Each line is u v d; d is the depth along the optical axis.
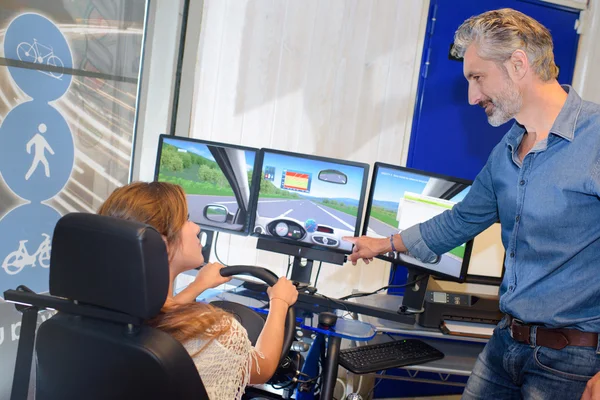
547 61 1.35
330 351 1.77
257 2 2.69
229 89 2.73
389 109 2.85
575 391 1.37
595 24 3.04
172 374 0.89
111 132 2.50
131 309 0.87
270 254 2.85
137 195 1.04
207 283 1.53
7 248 2.02
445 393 3.15
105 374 0.92
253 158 2.20
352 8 2.75
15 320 2.06
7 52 1.93
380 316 2.10
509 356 1.50
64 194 2.26
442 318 2.15
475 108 2.96
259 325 1.59
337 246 2.13
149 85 2.65
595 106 1.35
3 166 1.97
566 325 1.36
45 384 0.99
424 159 2.94
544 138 1.37
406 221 2.13
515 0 2.95
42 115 2.11
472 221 1.78
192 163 2.26
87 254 0.88
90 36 2.31
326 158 2.14
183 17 2.65
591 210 1.32
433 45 2.87
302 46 2.74
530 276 1.42
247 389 2.03
